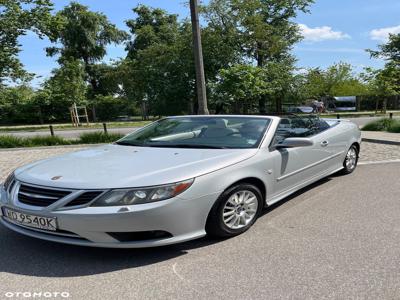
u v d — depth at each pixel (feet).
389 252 12.12
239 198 13.73
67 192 11.39
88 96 165.27
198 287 10.32
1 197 12.90
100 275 11.14
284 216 15.74
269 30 107.14
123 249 12.83
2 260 12.21
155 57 116.98
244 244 13.02
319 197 18.35
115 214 10.91
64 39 163.12
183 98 113.91
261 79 89.76
